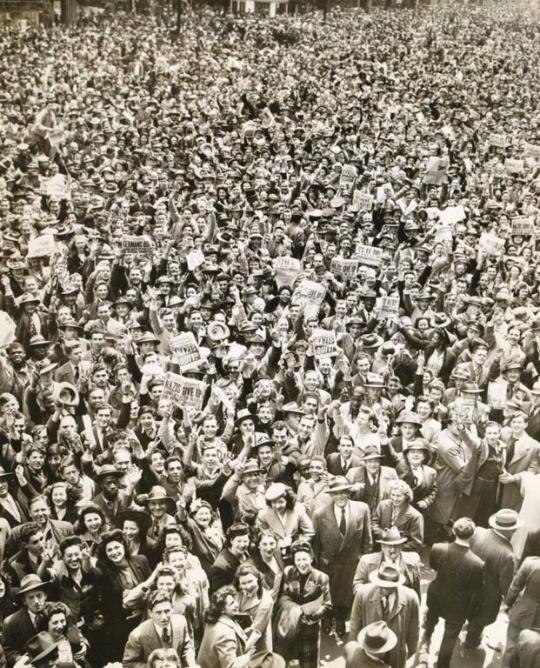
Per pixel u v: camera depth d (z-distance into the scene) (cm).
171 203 1917
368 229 1997
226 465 934
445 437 1004
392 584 715
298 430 1032
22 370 1129
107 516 861
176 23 5291
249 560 791
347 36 5762
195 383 1026
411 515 897
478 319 1388
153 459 915
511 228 2038
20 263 1493
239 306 1395
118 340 1212
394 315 1360
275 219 1997
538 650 699
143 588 721
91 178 2167
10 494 877
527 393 1162
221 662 661
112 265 1530
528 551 891
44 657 655
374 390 1060
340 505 847
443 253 1766
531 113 3803
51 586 745
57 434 973
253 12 6644
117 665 773
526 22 7325
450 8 8200
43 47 4100
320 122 3105
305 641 751
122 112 3014
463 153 2872
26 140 2556
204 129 2970
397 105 3578
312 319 1302
